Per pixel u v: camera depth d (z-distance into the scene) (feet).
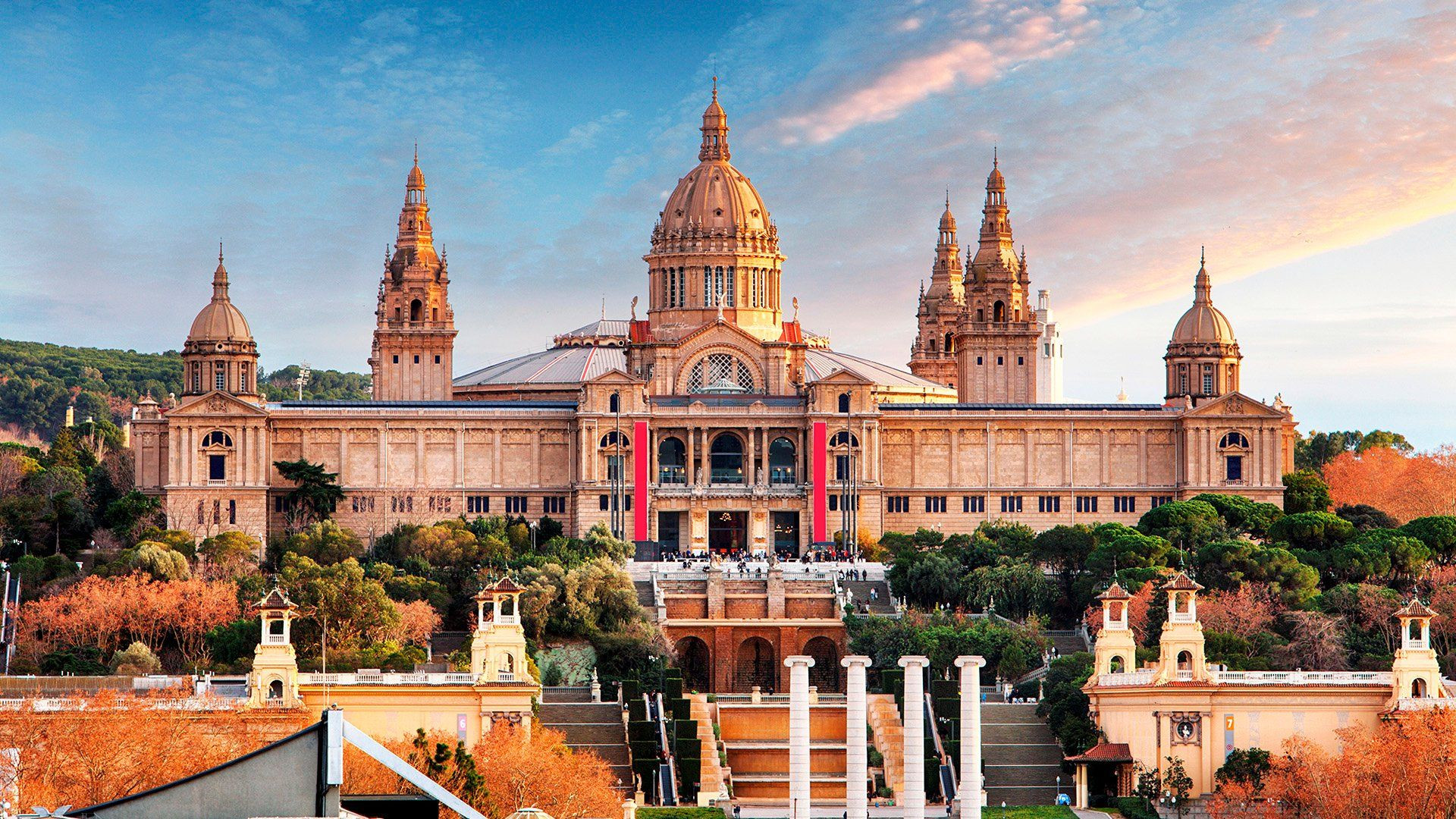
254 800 337.31
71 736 597.93
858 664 582.76
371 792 570.46
